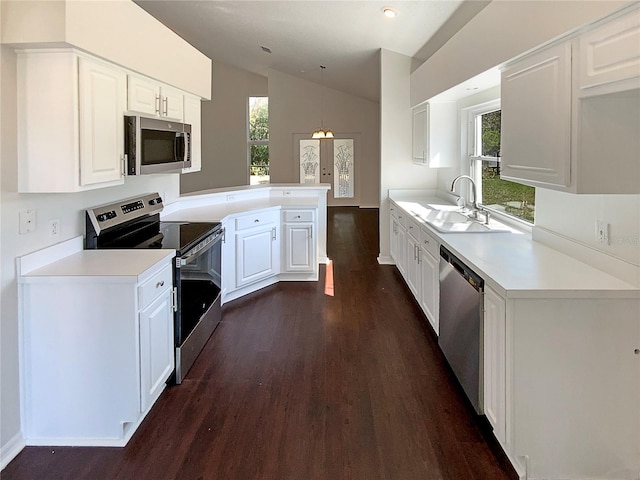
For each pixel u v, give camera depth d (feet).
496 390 7.03
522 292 6.36
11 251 7.00
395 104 18.92
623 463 6.62
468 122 15.37
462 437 7.53
